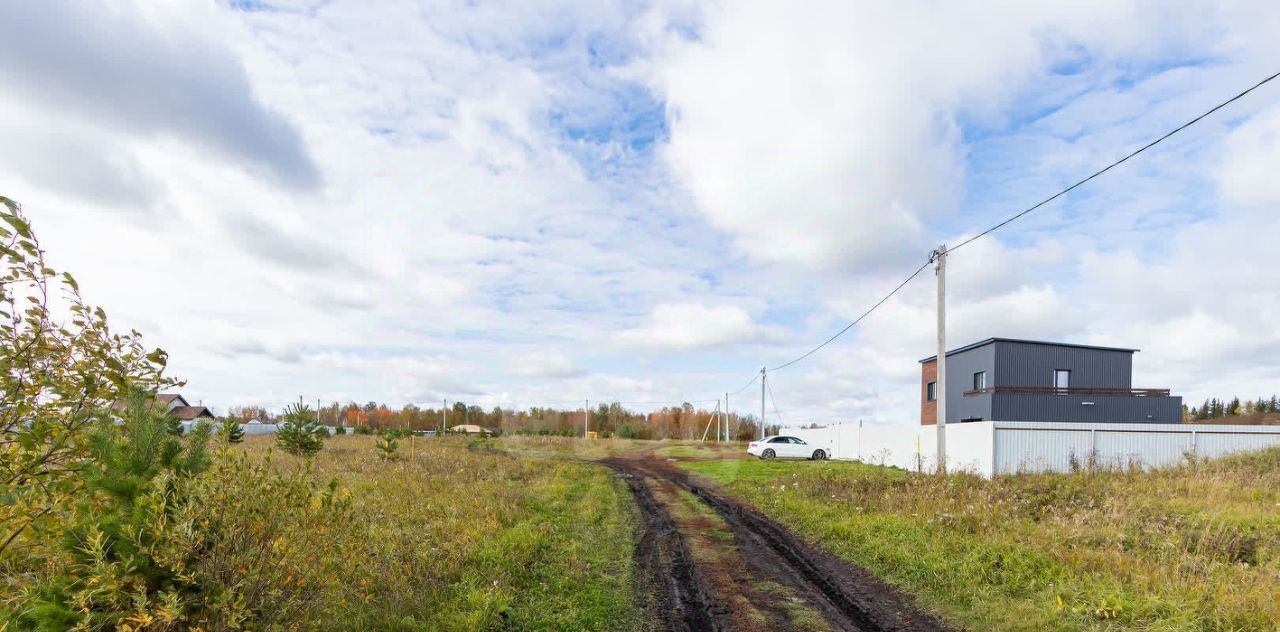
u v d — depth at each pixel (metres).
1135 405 24.09
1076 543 7.35
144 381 3.62
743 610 5.92
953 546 7.62
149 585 3.28
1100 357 25.97
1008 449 16.58
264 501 3.74
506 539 7.75
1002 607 5.77
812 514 10.57
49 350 3.26
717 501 13.16
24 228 3.09
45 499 3.20
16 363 3.15
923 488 11.98
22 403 3.17
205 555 3.54
